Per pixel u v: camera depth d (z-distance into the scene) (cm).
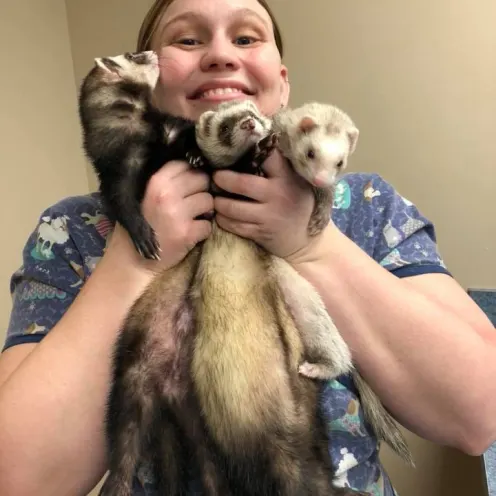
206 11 50
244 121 41
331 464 40
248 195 40
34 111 86
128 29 93
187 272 43
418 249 48
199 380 41
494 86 75
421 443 79
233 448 40
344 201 50
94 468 40
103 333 40
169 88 51
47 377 38
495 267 78
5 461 36
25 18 85
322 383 42
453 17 75
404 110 79
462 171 78
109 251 43
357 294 41
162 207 41
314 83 83
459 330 41
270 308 42
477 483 77
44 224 50
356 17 79
